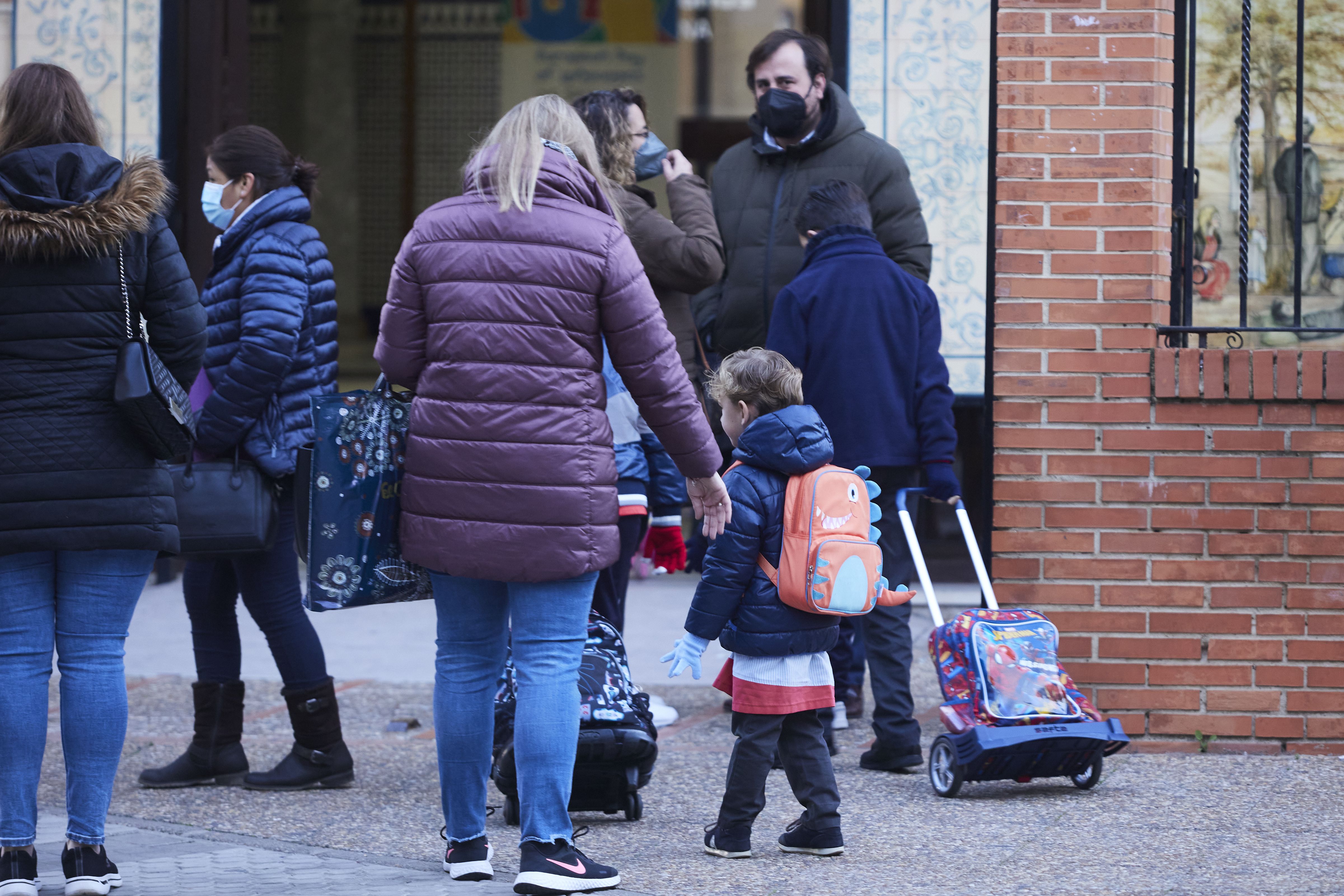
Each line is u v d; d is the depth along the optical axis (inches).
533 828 477.4
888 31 1139.3
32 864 479.5
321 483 481.7
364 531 483.5
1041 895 479.8
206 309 642.2
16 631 480.1
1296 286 697.0
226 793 649.6
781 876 506.0
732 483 526.3
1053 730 599.2
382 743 745.0
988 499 704.4
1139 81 692.7
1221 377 682.8
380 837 570.6
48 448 473.1
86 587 486.3
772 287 800.3
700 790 641.0
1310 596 684.1
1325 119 740.0
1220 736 688.4
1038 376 694.5
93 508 476.7
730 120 2161.7
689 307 748.6
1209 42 745.0
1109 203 693.3
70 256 479.8
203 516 605.9
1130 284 692.1
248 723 786.2
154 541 488.7
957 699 619.5
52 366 476.4
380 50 2586.1
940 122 1141.1
